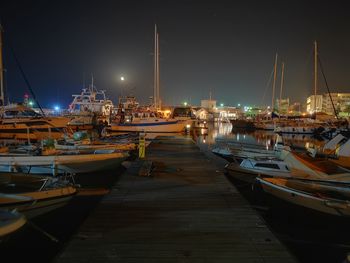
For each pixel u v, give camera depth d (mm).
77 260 4633
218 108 117062
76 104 47438
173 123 34875
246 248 5078
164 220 6324
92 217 6477
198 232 5715
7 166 11836
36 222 7750
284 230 8070
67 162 12367
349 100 108375
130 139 22156
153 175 10719
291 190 8273
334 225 8031
